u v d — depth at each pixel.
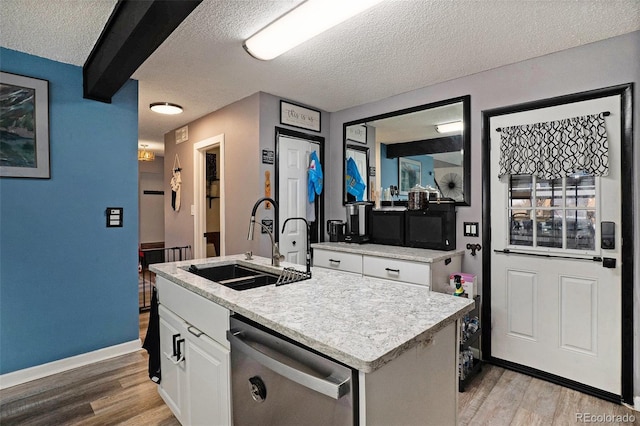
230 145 3.56
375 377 0.88
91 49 2.28
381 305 1.23
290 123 3.43
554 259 2.33
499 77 2.57
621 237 2.08
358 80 2.86
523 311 2.46
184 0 1.39
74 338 2.52
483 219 2.65
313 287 1.49
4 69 2.23
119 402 2.04
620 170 2.09
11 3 1.75
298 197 3.54
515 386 2.27
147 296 4.52
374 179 3.41
